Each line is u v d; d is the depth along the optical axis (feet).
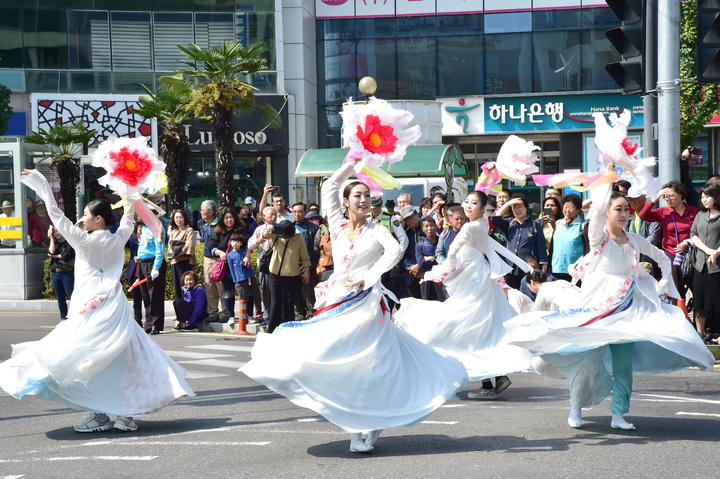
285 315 39.65
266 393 27.99
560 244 34.91
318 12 107.65
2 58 95.14
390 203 40.32
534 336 20.47
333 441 20.40
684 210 34.14
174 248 47.19
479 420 22.57
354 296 18.80
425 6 107.04
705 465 17.08
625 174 21.27
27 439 21.56
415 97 107.76
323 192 20.01
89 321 21.57
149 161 22.67
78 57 96.68
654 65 32.17
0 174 61.41
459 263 26.18
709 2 31.04
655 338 19.72
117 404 21.61
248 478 16.87
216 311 47.32
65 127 73.15
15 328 48.26
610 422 21.79
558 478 16.24
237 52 75.05
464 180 79.66
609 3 33.14
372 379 18.45
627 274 20.81
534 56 105.81
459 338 25.82
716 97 87.97
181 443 20.59
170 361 22.75
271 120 77.00
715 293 32.83
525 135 106.52
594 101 104.06
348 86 107.76
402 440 20.29
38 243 62.69
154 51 98.37
